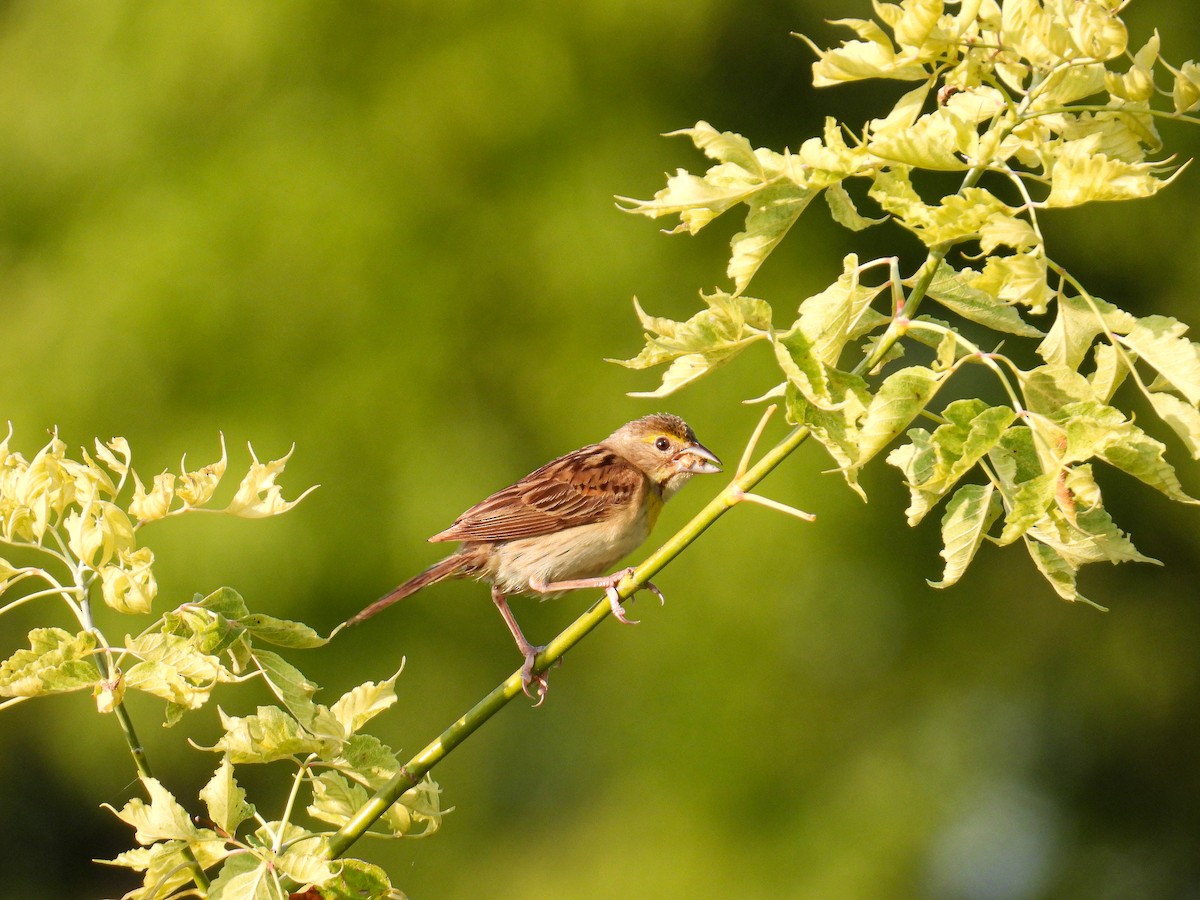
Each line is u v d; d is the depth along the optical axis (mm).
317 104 14289
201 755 14414
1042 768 16109
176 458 13562
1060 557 4199
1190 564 15297
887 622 14469
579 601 14320
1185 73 3844
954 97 4172
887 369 13969
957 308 4645
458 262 13875
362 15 14398
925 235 3867
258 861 4352
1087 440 3754
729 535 13625
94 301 13742
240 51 14172
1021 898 15469
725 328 4164
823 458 13891
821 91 14742
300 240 13648
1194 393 3873
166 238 13766
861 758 14016
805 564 13570
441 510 13391
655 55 14336
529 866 14102
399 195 13945
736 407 13641
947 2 3938
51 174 14617
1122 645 15312
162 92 14336
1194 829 16000
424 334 13719
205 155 14352
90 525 4449
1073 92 3900
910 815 13812
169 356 13695
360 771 4691
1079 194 3725
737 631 13609
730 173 4078
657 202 4121
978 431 3822
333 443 13570
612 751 14039
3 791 16562
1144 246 14414
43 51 14922
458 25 14312
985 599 15094
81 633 4359
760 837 13594
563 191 13875
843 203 4312
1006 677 14695
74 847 17219
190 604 4652
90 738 14320
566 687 14375
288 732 4535
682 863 13484
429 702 14117
